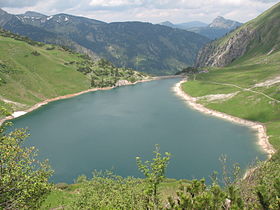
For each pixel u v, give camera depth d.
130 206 30.44
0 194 21.05
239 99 161.50
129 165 87.88
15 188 21.39
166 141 109.12
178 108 168.25
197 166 85.56
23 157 23.78
